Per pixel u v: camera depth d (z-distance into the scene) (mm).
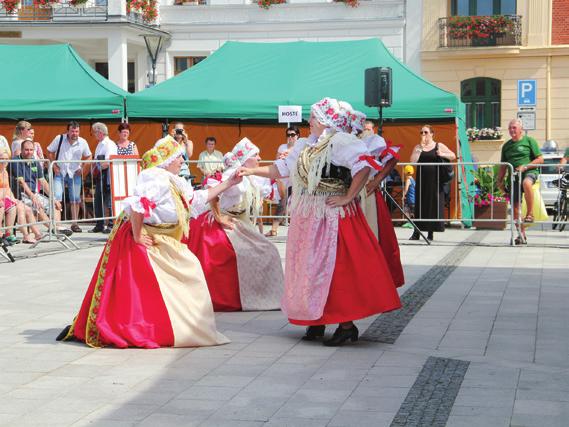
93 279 6590
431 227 13594
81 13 25859
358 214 6465
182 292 6504
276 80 16922
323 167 6355
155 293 6457
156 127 18156
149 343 6398
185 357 6160
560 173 15062
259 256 8078
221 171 8312
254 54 17938
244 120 18297
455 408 4875
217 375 5668
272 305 8133
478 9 26906
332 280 6336
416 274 9914
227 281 8016
